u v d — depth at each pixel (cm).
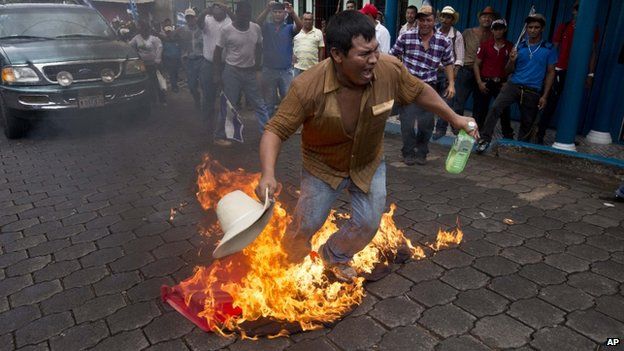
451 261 333
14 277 325
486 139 591
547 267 324
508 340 252
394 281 309
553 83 585
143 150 633
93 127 763
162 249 359
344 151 254
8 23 744
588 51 535
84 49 707
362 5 984
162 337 259
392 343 252
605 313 274
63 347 254
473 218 406
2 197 475
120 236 382
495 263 330
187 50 846
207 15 674
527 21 548
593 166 511
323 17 1105
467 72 652
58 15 781
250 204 231
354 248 289
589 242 360
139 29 908
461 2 796
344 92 232
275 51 679
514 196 457
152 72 925
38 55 670
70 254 355
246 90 629
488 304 284
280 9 662
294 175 532
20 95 655
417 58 533
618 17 596
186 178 520
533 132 589
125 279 318
